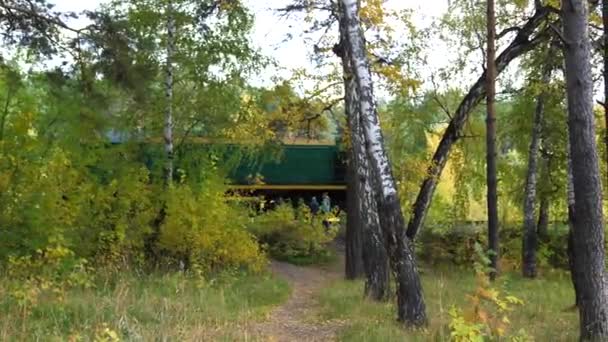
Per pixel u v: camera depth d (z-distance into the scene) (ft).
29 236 46.26
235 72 68.95
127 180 59.21
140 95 49.47
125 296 39.27
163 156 66.13
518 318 40.40
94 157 57.62
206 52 67.31
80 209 55.16
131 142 63.77
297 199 104.42
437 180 60.95
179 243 62.08
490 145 60.13
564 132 78.28
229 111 69.36
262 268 69.21
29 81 52.01
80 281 41.93
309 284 69.26
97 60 47.11
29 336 29.86
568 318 40.93
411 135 76.13
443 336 31.81
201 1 66.13
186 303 40.57
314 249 91.25
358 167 51.34
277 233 90.53
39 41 46.75
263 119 65.51
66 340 29.35
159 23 65.26
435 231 91.76
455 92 74.59
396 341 32.27
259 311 43.78
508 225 92.73
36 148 50.37
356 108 52.42
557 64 58.70
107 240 57.31
